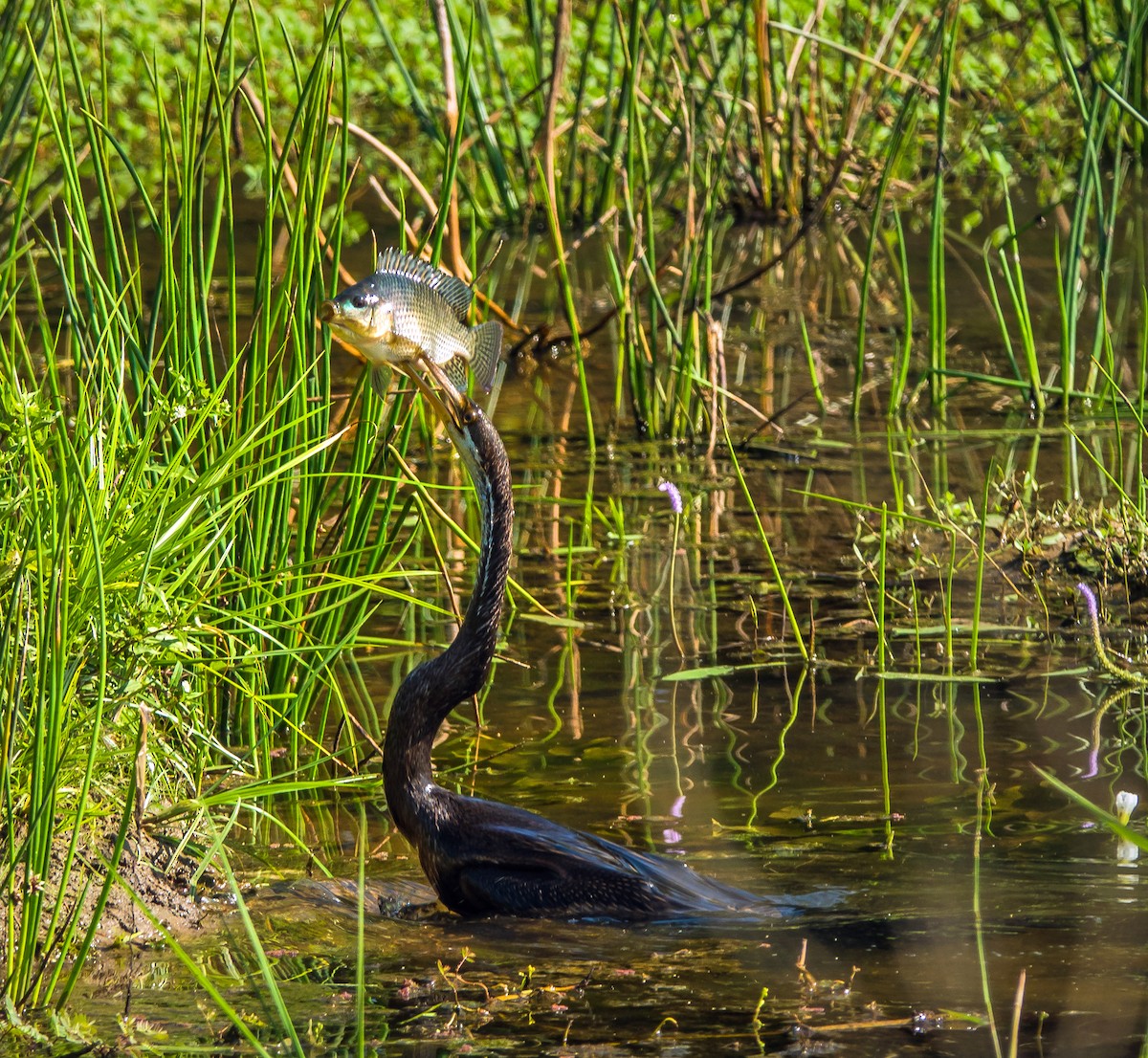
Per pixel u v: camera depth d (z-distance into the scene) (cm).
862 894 1127
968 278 3394
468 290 1159
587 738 1485
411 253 1742
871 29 4188
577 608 1845
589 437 2248
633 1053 902
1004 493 2084
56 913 1007
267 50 4528
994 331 3025
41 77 1509
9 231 2458
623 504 2223
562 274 2384
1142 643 1697
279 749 1486
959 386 2762
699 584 1920
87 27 4438
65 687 1104
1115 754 1410
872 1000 957
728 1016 945
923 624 1773
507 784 1376
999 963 998
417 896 1203
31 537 1108
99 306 1499
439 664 1208
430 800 1200
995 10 4488
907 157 4219
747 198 4034
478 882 1155
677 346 2573
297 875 1232
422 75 4600
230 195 1528
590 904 1127
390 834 1327
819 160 4041
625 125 3731
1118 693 1564
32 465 1114
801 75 4388
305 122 1508
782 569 1958
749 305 3297
